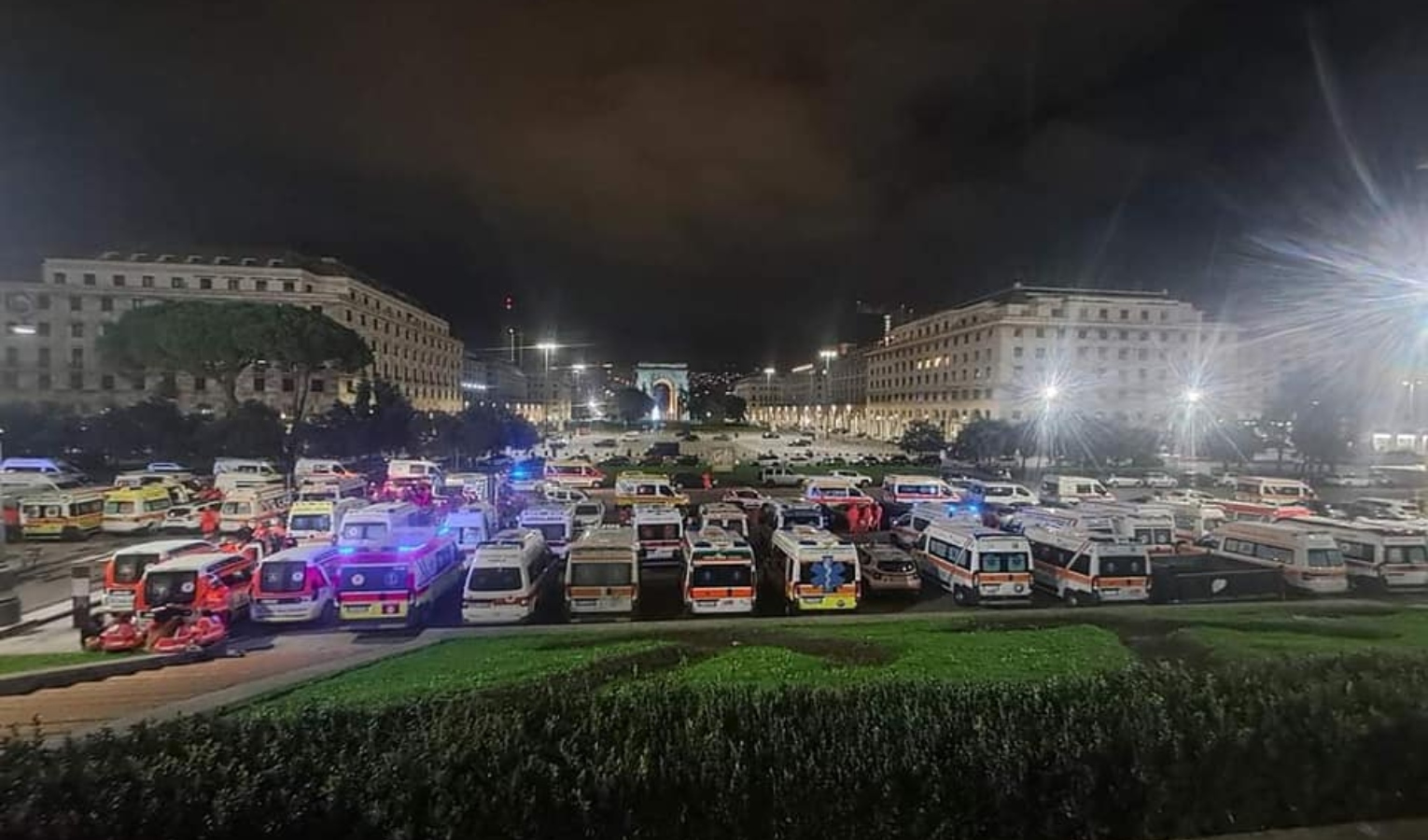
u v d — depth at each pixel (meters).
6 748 5.84
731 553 17.92
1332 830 6.26
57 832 5.20
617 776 5.77
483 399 142.62
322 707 7.18
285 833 5.40
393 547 18.12
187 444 52.84
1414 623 13.64
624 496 34.91
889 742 6.27
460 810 5.54
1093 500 33.53
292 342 56.72
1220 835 6.18
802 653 11.05
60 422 54.19
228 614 16.72
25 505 28.02
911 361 114.00
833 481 33.78
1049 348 88.69
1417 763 6.49
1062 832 6.01
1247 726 6.52
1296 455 61.09
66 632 16.56
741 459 65.94
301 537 24.19
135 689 12.62
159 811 5.34
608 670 9.80
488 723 6.39
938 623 14.12
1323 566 19.97
